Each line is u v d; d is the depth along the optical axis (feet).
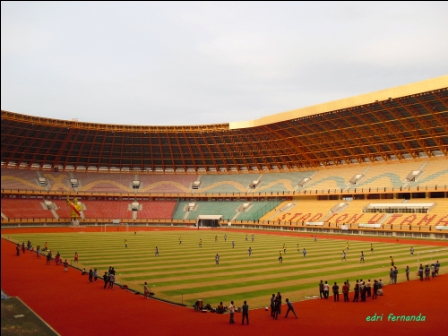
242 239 273.54
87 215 401.29
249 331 76.23
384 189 330.13
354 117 310.65
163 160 461.37
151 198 447.83
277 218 377.91
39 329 75.87
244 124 375.66
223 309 89.76
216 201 443.32
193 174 467.52
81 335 73.00
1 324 78.38
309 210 370.32
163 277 130.93
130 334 73.77
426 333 75.15
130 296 104.42
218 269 146.61
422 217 286.87
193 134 418.92
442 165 318.04
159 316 86.07
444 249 207.82
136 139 431.84
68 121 382.01
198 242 249.55
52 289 111.96
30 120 359.66
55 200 408.67
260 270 144.77
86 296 103.86
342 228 318.45
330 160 400.06
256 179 440.86
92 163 453.58
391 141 329.72
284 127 359.46
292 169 431.43
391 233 289.33
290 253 194.29
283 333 75.05
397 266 153.89
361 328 78.18
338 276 133.49
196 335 73.61
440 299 101.76
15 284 118.62
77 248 209.46
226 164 458.50
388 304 96.84
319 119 325.01
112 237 280.72
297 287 116.26
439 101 260.21
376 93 268.41
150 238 276.21
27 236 279.49
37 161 426.10
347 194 366.43
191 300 100.83
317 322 82.17
